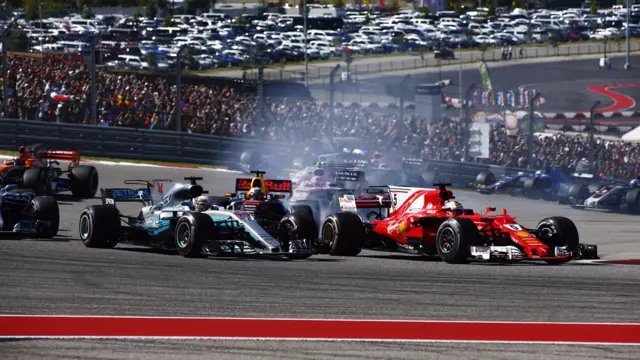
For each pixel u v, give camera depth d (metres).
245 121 128.25
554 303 35.44
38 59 163.00
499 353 26.59
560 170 111.25
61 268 42.31
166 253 49.94
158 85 137.88
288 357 25.77
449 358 25.92
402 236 52.56
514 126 151.25
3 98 115.06
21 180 75.75
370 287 38.81
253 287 37.88
